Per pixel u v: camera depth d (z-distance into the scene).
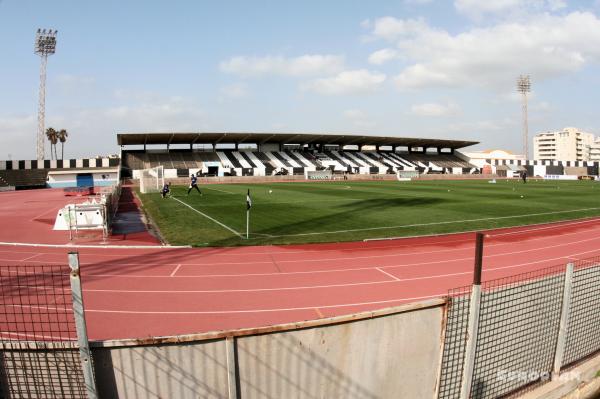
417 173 75.75
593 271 6.75
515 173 88.75
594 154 188.88
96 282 11.77
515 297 5.73
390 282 12.07
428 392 5.20
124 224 22.30
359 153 96.56
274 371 4.30
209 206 29.83
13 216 26.73
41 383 4.00
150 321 9.04
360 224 21.84
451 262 14.44
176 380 4.05
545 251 16.36
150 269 13.15
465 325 5.34
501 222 22.89
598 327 7.00
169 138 74.50
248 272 12.91
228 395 4.19
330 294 10.94
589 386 6.66
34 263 13.88
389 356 4.87
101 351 3.94
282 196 37.97
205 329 8.65
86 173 66.94
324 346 4.50
